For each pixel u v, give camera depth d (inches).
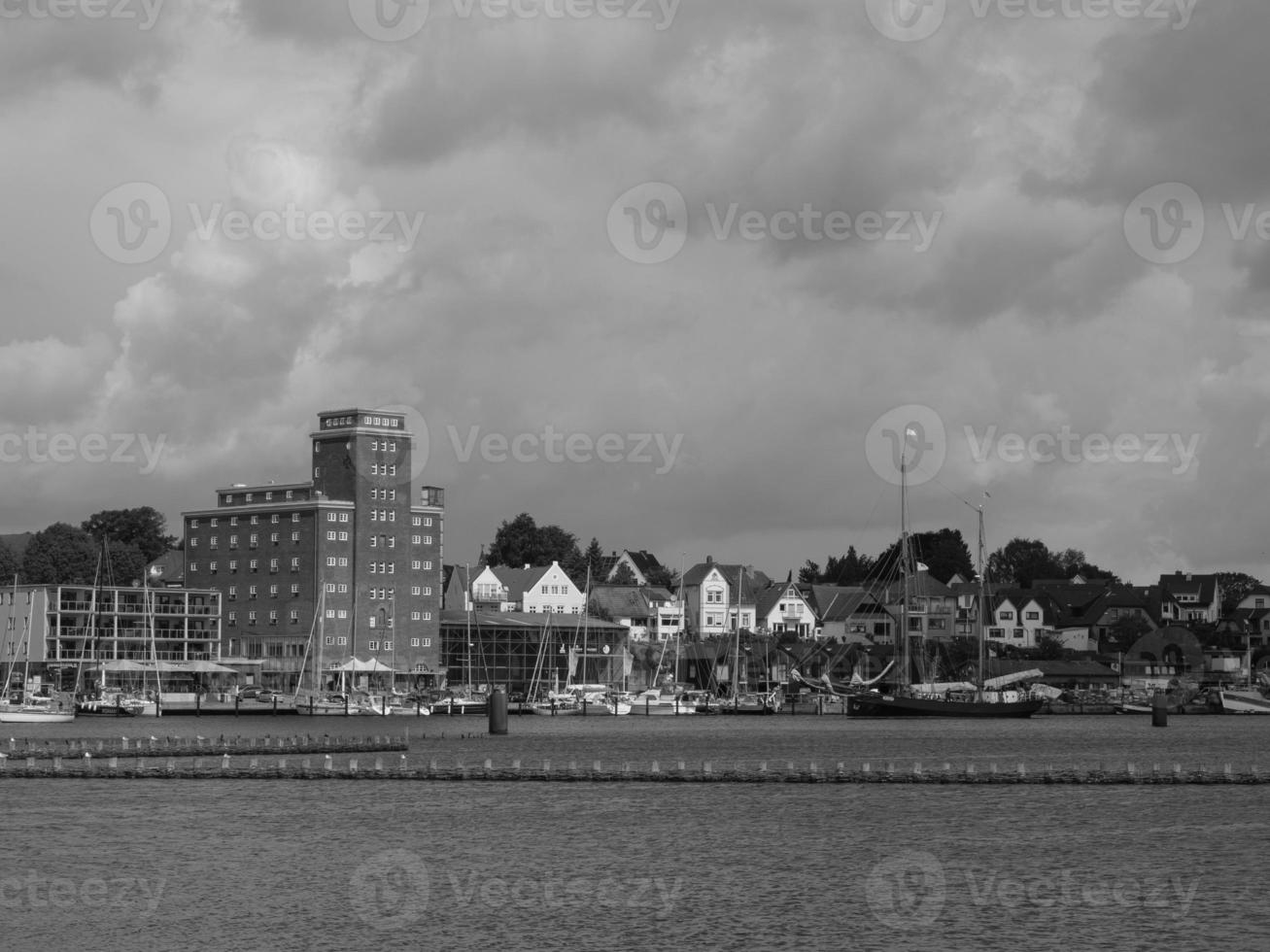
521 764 5580.7
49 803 4456.2
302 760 6033.5
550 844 3732.8
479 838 3811.5
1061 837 3833.7
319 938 2751.0
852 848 3676.2
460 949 2677.2
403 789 4827.8
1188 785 4904.0
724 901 3053.6
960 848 3671.3
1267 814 4237.2
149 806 4387.3
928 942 2728.8
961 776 4980.3
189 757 6146.7
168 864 3449.8
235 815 4212.6
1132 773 4963.1
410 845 3703.3
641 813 4252.0
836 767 5246.1
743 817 4178.2
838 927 2847.0
